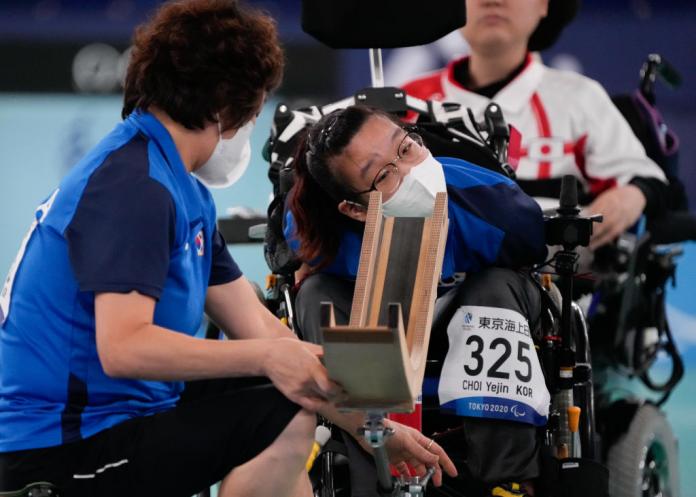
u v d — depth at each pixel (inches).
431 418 302.0
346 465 306.7
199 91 251.8
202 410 247.8
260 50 254.5
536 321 304.5
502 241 297.6
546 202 467.2
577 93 482.0
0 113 709.3
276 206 317.4
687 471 450.0
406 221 261.6
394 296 253.0
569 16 491.2
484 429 281.3
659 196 453.7
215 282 284.7
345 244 303.1
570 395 309.3
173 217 245.9
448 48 639.8
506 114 482.3
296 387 234.4
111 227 238.1
